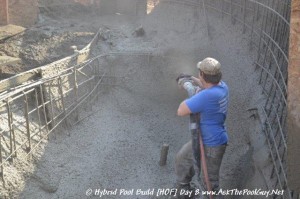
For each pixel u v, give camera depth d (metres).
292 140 5.14
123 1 21.66
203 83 5.03
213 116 4.98
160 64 14.07
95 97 12.21
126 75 13.69
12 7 16.25
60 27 17.02
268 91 9.30
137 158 10.43
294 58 4.96
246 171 8.14
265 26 10.67
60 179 8.81
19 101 9.43
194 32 15.61
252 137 8.58
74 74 10.72
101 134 10.91
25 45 14.50
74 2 20.73
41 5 19.03
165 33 17.14
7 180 7.91
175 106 13.38
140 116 12.64
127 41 16.33
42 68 9.96
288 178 5.24
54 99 9.93
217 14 14.88
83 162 9.59
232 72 11.79
